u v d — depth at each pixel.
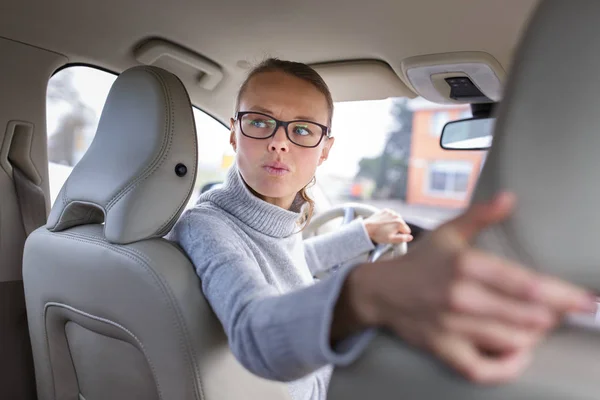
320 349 0.53
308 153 1.17
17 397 1.56
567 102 0.43
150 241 1.01
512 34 1.28
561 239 0.42
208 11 1.40
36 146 1.58
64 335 1.22
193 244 1.02
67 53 1.61
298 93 1.16
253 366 0.71
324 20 1.38
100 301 1.04
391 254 1.71
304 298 0.60
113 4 1.39
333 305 0.53
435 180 5.22
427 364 0.46
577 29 0.44
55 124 1.66
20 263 1.55
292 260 1.20
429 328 0.44
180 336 0.93
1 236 1.51
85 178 1.10
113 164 1.05
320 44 1.52
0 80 1.49
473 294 0.41
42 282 1.18
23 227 1.55
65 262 1.10
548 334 0.43
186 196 1.07
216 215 1.12
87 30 1.52
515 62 0.47
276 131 1.13
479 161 0.54
